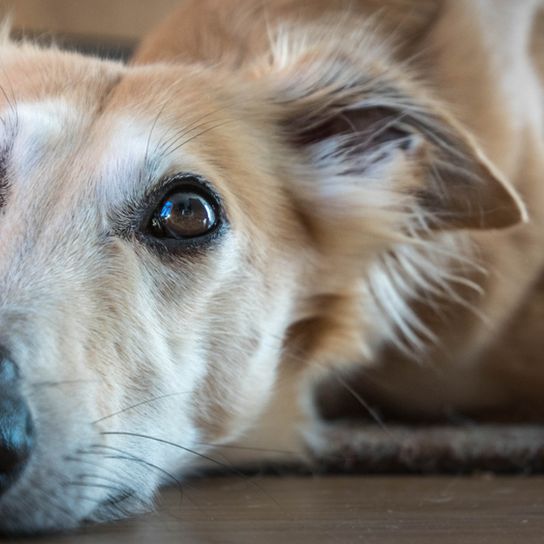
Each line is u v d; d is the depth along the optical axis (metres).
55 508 0.36
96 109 0.43
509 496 0.42
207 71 0.47
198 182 0.42
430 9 0.52
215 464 0.47
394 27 0.52
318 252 0.47
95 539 0.35
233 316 0.43
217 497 0.42
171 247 0.41
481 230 0.47
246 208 0.44
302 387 0.50
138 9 0.88
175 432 0.42
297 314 0.47
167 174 0.41
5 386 0.35
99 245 0.40
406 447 0.49
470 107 0.50
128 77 0.45
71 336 0.38
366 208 0.47
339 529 0.36
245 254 0.43
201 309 0.42
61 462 0.36
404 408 0.57
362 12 0.52
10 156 0.41
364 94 0.47
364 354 0.50
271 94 0.48
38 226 0.40
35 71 0.44
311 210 0.47
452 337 0.53
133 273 0.40
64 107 0.42
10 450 0.34
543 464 0.48
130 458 0.39
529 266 0.54
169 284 0.41
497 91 0.52
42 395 0.36
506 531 0.36
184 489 0.44
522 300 0.55
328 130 0.49
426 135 0.47
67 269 0.39
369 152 0.48
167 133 0.42
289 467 0.49
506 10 0.55
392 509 0.39
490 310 0.53
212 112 0.45
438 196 0.47
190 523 0.38
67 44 0.72
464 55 0.51
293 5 0.52
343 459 0.50
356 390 0.56
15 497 0.35
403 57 0.51
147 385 0.40
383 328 0.50
